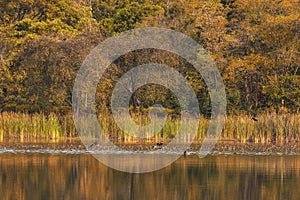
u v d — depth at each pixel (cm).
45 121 9175
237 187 5547
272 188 5494
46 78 11275
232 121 9112
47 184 5631
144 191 5394
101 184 5678
